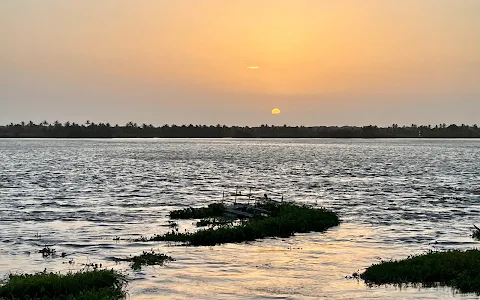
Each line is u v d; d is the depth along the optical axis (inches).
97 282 805.9
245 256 1035.9
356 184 2765.7
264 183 2802.7
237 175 3368.6
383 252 1086.4
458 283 823.1
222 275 898.1
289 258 1021.8
